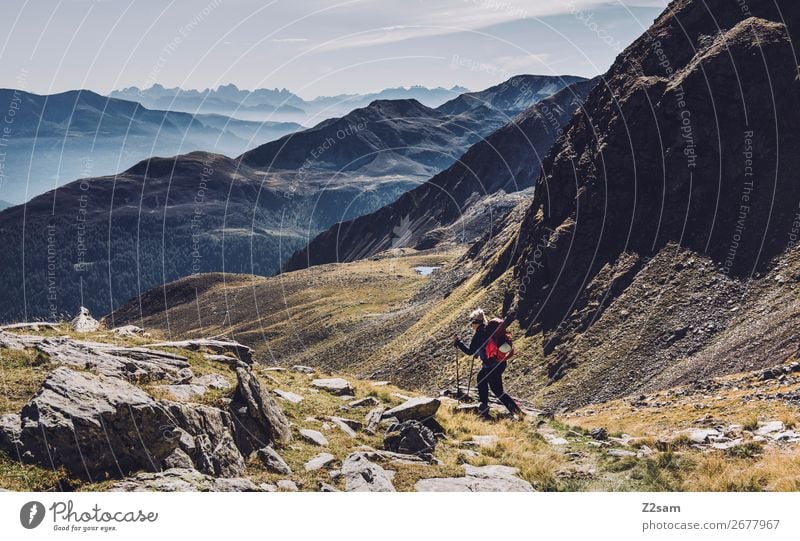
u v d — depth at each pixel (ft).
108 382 38.91
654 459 47.24
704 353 207.72
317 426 50.24
